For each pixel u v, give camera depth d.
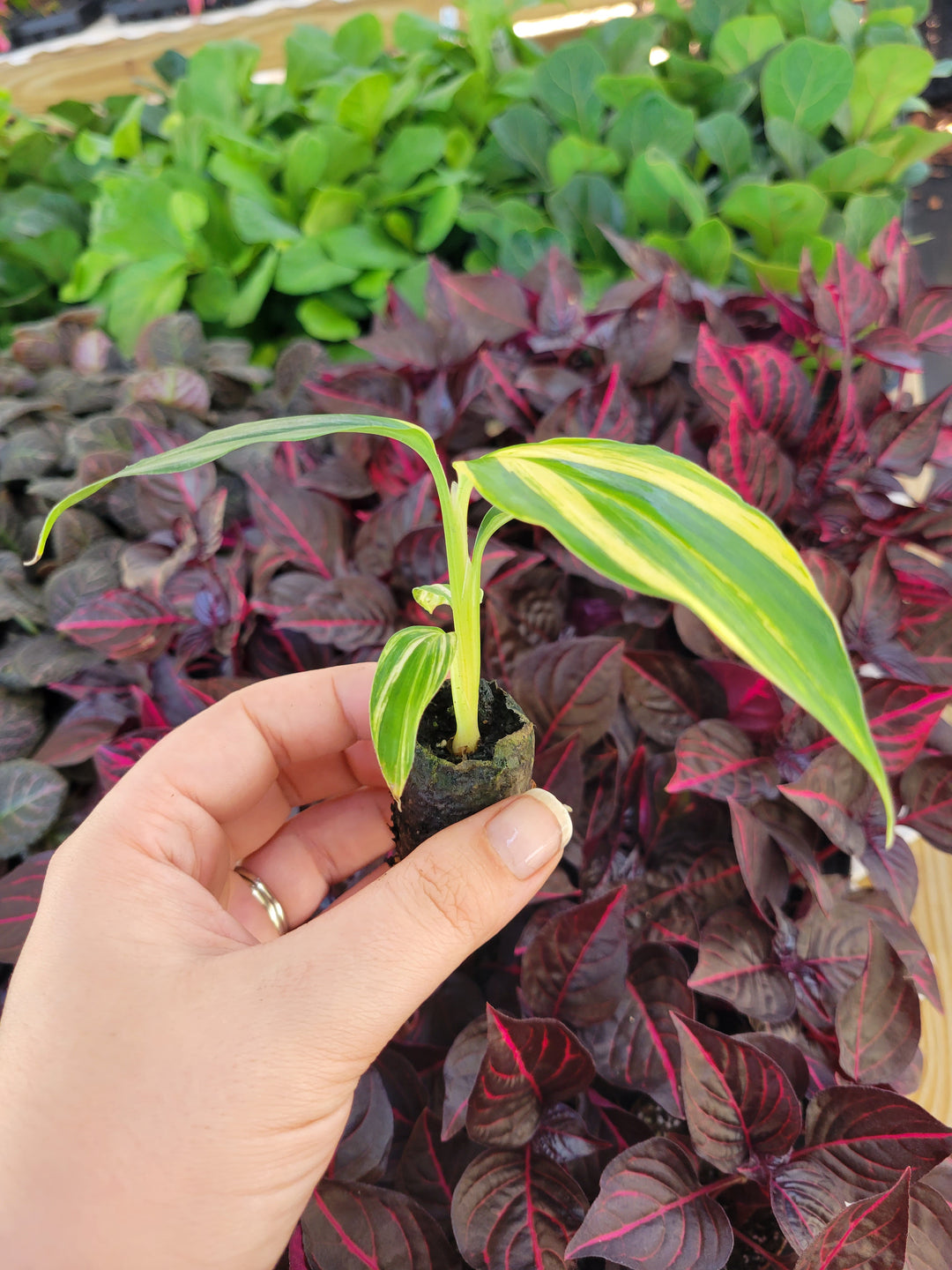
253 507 0.33
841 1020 0.22
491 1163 0.22
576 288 0.37
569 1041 0.21
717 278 0.43
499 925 0.19
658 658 0.29
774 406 0.30
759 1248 0.22
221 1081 0.18
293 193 0.55
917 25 0.69
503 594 0.30
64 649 0.35
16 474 0.40
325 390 0.35
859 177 0.47
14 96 0.76
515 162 0.57
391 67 0.63
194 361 0.46
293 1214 0.19
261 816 0.28
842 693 0.11
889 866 0.25
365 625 0.30
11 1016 0.19
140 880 0.21
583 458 0.13
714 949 0.24
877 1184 0.21
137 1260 0.17
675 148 0.48
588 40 0.56
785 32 0.55
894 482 0.30
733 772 0.26
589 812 0.29
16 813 0.31
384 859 0.29
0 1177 0.17
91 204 0.63
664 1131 0.26
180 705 0.32
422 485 0.32
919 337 0.33
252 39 0.70
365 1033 0.18
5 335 0.58
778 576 0.12
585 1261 0.22
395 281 0.52
